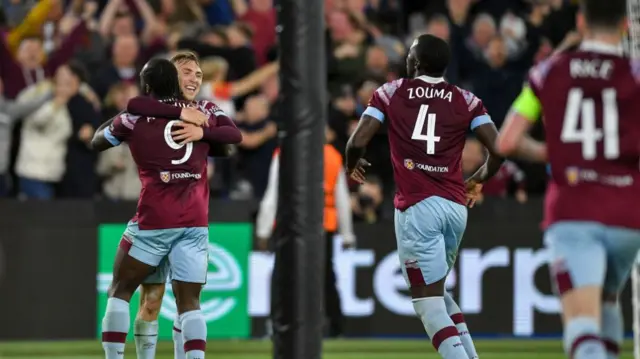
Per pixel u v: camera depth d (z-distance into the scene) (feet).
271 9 140.77
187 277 71.00
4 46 119.44
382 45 136.05
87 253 112.88
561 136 52.60
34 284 112.16
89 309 112.88
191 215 71.00
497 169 72.23
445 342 68.54
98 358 101.35
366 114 71.31
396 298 116.67
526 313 118.11
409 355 104.88
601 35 53.36
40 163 115.96
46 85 116.78
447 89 71.15
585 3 53.57
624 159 52.16
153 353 74.59
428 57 71.00
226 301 114.32
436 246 69.82
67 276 112.68
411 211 70.08
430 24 137.08
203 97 119.75
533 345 111.75
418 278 69.97
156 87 71.87
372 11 144.66
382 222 116.67
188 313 71.00
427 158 70.08
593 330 50.42
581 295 50.98
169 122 70.95
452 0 144.77
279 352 67.05
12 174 118.42
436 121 70.33
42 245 112.27
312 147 66.44
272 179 109.91
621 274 53.93
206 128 71.72
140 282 72.28
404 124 70.44
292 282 66.49
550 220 52.70
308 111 66.18
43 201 112.47
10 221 111.96
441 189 70.23
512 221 118.21
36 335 112.16
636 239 51.96
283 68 66.28
